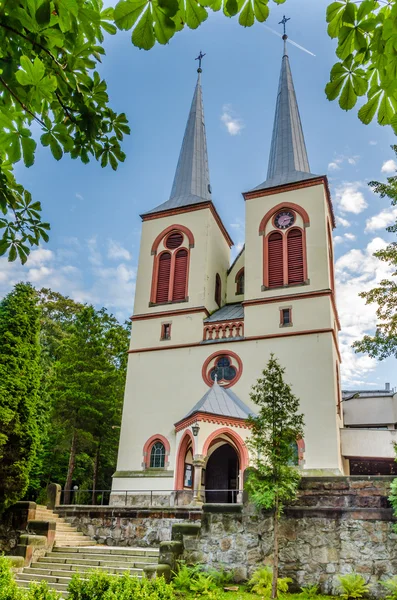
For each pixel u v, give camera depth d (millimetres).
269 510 15070
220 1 4383
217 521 15570
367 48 4430
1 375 20969
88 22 4547
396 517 13836
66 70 5605
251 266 31953
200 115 44031
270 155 38688
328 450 25812
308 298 29703
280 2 4422
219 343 30625
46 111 5453
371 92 4656
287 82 41500
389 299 24984
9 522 20578
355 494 14477
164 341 32188
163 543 15297
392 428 36188
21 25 4660
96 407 36125
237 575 14789
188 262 33781
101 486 43000
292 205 32438
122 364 42438
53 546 19359
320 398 27016
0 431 20141
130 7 3967
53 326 49594
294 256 31297
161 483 28125
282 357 28797
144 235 36125
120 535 21188
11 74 4914
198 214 35000
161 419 30000
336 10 4305
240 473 24906
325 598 13188
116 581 10367
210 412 25125
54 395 34812
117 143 6625
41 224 7426
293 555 14359
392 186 24031
